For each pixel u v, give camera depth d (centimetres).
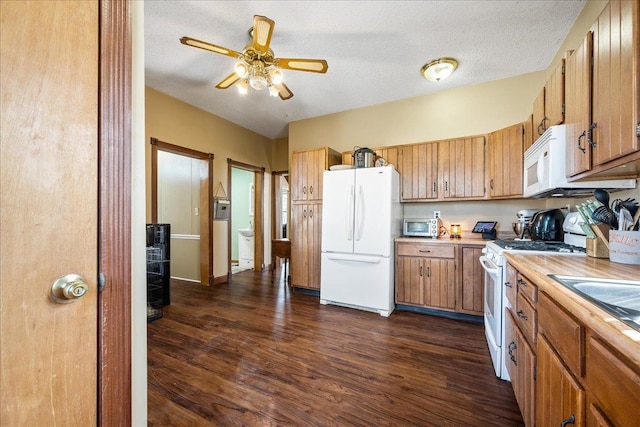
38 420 51
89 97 59
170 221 466
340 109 402
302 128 442
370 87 331
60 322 54
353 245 315
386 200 299
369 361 201
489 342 212
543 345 104
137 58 76
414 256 303
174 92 348
